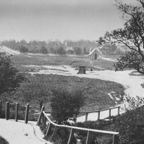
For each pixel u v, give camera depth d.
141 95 40.44
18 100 33.06
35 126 16.19
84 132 16.92
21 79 27.14
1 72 25.38
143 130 13.16
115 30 17.23
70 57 140.75
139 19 16.80
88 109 29.61
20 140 12.12
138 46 17.02
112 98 37.38
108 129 17.20
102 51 152.12
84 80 55.66
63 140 13.19
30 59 107.88
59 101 18.34
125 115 13.91
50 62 105.50
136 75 68.25
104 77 63.22
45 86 43.56
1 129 14.26
